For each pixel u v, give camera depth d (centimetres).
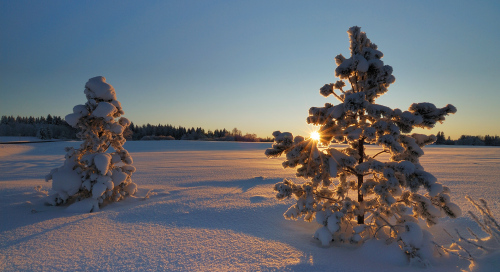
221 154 3931
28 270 388
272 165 2306
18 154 3853
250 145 6819
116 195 850
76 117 825
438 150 5147
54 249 466
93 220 644
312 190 524
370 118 504
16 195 911
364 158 558
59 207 775
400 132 470
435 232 564
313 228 601
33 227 587
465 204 782
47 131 10069
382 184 459
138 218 660
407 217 472
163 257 434
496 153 4156
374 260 429
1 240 507
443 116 454
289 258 436
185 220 643
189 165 2262
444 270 399
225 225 609
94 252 453
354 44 506
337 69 491
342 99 539
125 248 471
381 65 473
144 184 1236
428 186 427
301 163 533
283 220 654
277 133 515
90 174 807
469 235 541
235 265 408
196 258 432
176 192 1002
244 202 812
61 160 2847
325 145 534
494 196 904
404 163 439
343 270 395
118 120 908
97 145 823
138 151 4556
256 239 522
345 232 519
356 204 510
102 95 860
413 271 396
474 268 389
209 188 1088
